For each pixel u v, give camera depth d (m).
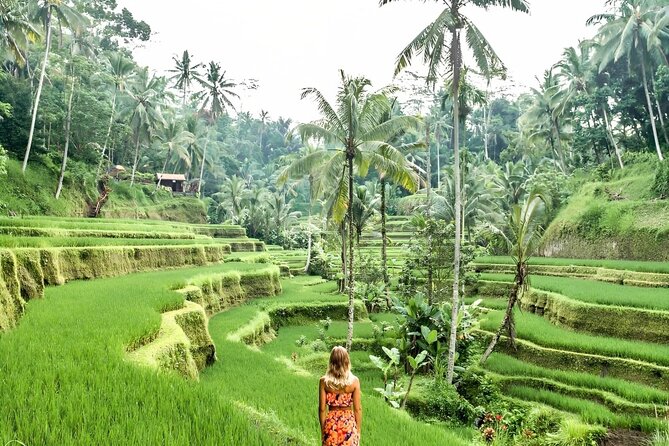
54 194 44.19
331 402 6.40
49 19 43.06
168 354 11.20
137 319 12.27
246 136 131.00
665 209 36.47
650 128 50.25
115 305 14.33
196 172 83.88
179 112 98.94
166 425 6.30
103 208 50.94
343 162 22.38
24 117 45.44
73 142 50.50
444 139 97.94
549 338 21.83
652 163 42.88
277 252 64.06
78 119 48.66
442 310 21.16
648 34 42.22
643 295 24.59
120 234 31.14
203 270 29.41
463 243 28.08
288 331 27.81
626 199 41.28
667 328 20.92
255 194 74.44
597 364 19.58
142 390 7.58
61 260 20.59
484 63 19.55
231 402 8.10
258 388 13.16
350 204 22.20
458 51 19.27
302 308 30.27
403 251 35.59
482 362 21.20
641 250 36.16
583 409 16.45
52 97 48.72
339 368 6.39
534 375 19.80
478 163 79.00
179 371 11.52
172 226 46.72
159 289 17.91
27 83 47.25
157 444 5.82
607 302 23.58
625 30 42.81
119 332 10.94
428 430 10.86
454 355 19.16
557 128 59.75
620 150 53.72
